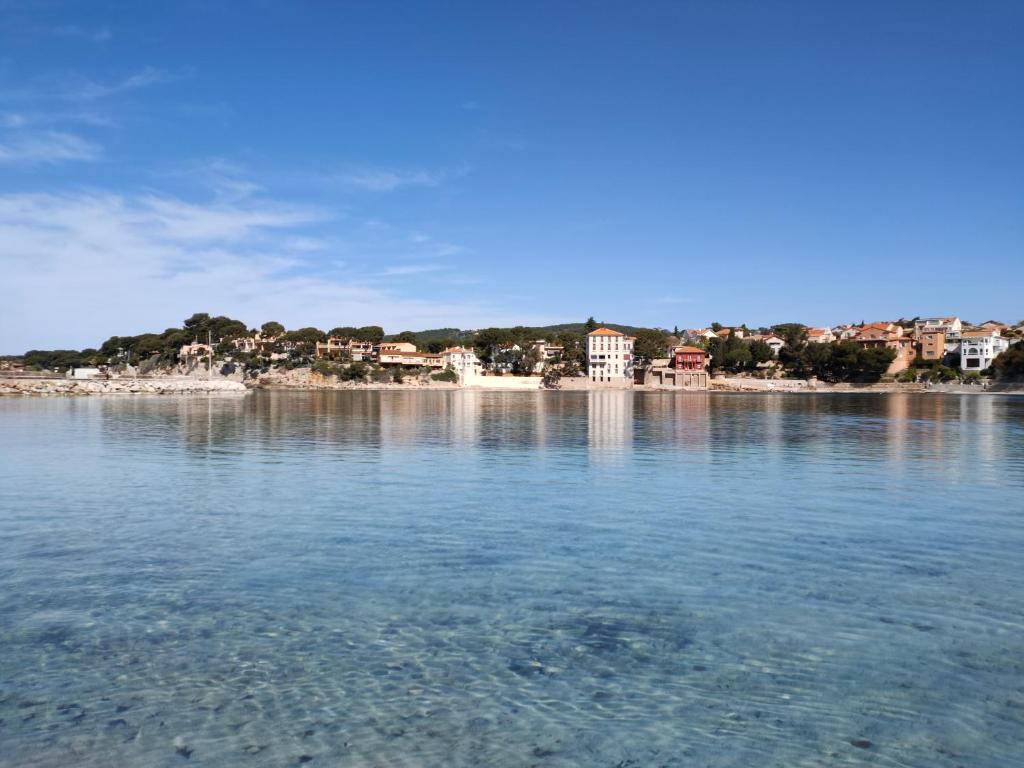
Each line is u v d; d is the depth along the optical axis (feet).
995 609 43.68
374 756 28.30
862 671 35.47
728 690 33.63
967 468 104.99
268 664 36.11
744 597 45.83
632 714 31.53
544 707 32.12
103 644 38.34
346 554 55.72
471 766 27.63
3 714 31.19
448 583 48.62
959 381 640.58
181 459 115.55
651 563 53.42
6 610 43.19
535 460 115.34
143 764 27.63
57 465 107.45
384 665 36.11
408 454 123.95
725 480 93.20
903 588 47.55
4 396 440.04
